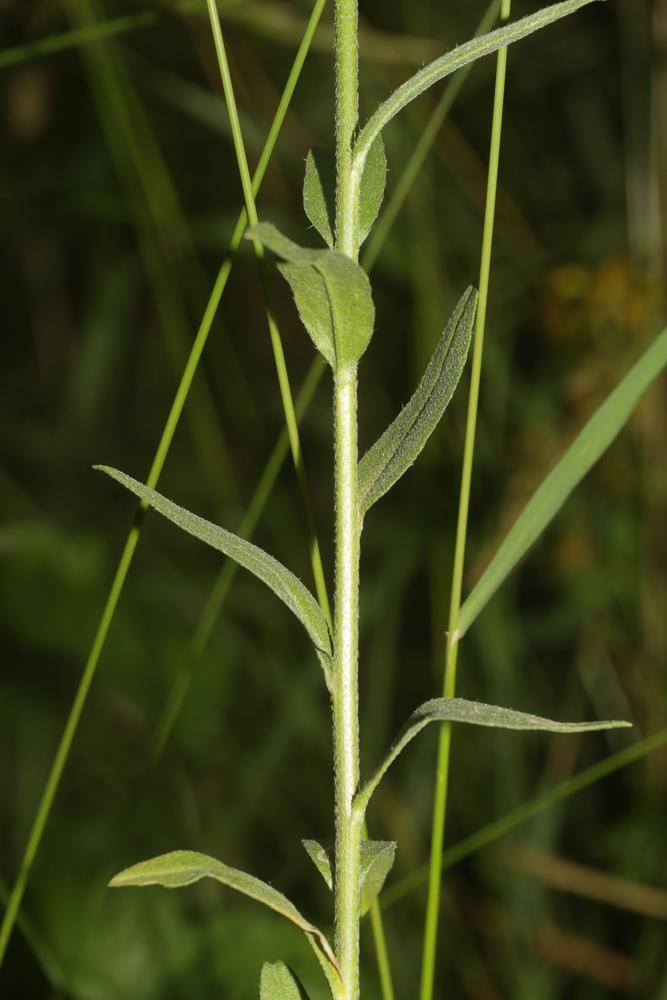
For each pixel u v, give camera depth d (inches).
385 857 16.5
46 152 44.8
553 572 37.4
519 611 39.6
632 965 32.3
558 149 43.1
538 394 37.5
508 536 19.4
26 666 35.1
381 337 41.5
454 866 34.5
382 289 39.9
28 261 49.7
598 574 35.9
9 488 44.0
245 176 18.3
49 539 35.3
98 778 35.8
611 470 36.1
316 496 46.9
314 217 16.2
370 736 36.3
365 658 39.6
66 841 33.4
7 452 47.3
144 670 34.2
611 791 36.2
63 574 34.7
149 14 22.4
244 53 39.5
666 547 35.8
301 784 37.2
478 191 39.0
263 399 48.8
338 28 15.7
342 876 15.9
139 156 33.5
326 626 16.0
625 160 40.1
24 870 19.6
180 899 31.7
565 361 37.1
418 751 35.9
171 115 46.4
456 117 43.0
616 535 35.8
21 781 35.5
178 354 37.4
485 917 33.4
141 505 19.0
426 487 36.3
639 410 35.3
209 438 38.8
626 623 36.1
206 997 26.4
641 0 36.9
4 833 35.8
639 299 34.8
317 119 43.2
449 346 16.2
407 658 41.7
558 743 35.8
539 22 15.5
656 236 35.5
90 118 42.8
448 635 19.3
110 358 46.6
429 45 36.0
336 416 15.8
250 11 31.4
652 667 35.6
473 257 39.7
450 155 38.4
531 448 35.4
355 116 15.7
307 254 14.7
